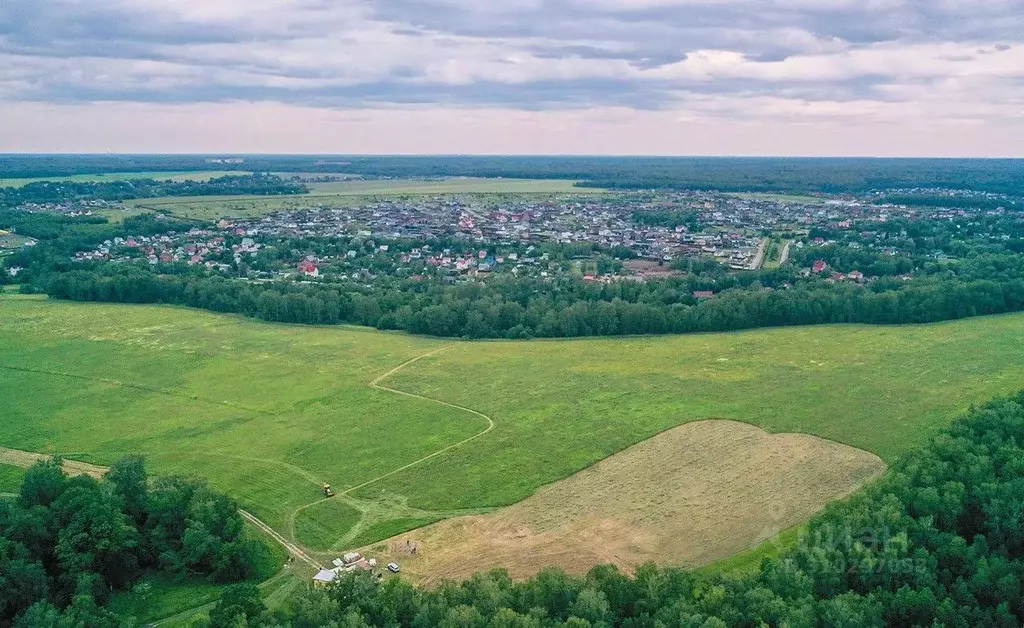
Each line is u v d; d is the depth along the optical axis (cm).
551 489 14338
